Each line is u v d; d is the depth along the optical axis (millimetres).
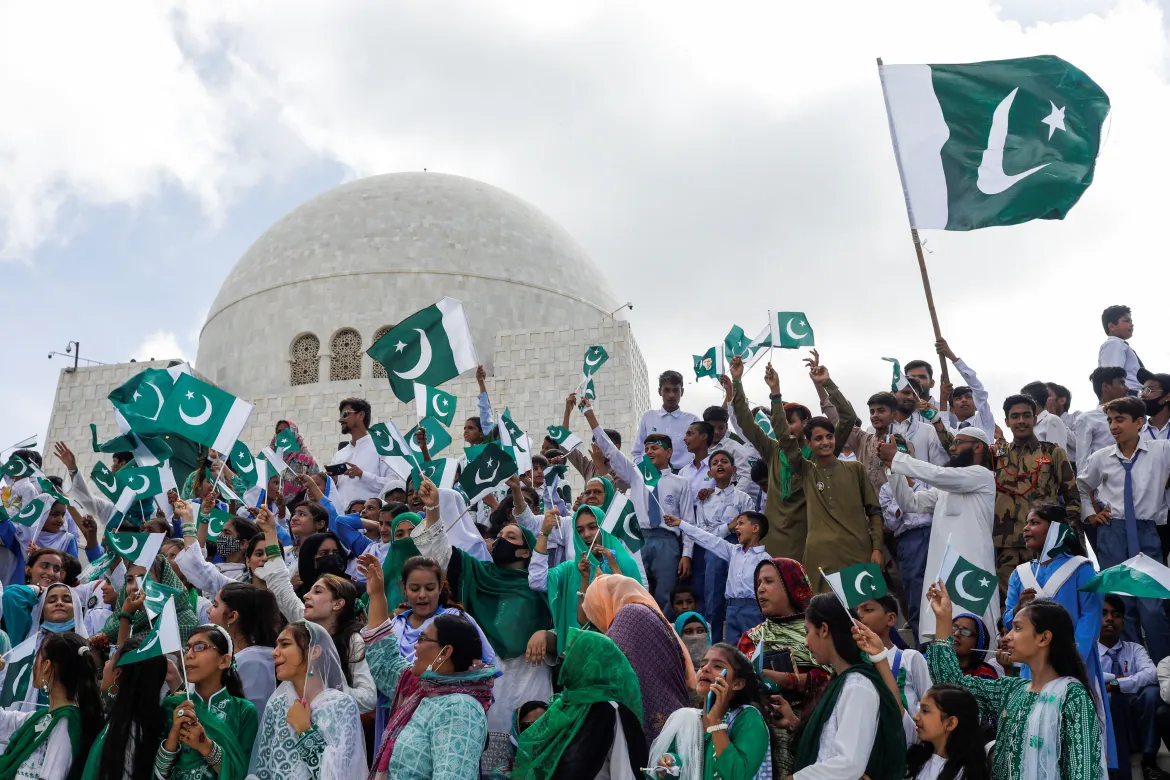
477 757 7578
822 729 7547
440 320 11859
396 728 7809
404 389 11805
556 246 42188
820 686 8555
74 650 8469
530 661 9727
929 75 13453
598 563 10539
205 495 13469
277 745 7883
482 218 41312
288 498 15977
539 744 7613
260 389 38156
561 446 14180
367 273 38969
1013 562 12266
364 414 16875
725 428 15055
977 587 8906
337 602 9086
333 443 34812
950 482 11617
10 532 14000
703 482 14453
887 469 13656
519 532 10562
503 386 34344
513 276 39844
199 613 10180
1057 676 7781
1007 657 7988
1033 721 7602
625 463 14133
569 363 34312
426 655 7898
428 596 9422
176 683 8492
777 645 9047
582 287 41406
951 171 13180
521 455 12500
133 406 10578
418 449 15180
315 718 7895
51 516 14703
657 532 13773
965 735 7656
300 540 12750
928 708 7770
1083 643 9711
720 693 7547
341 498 16188
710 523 13828
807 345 13633
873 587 8914
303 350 38531
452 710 7664
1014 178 13016
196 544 10602
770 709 8031
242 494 13180
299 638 8141
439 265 39219
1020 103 13180
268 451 14664
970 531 11617
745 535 12148
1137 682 10562
